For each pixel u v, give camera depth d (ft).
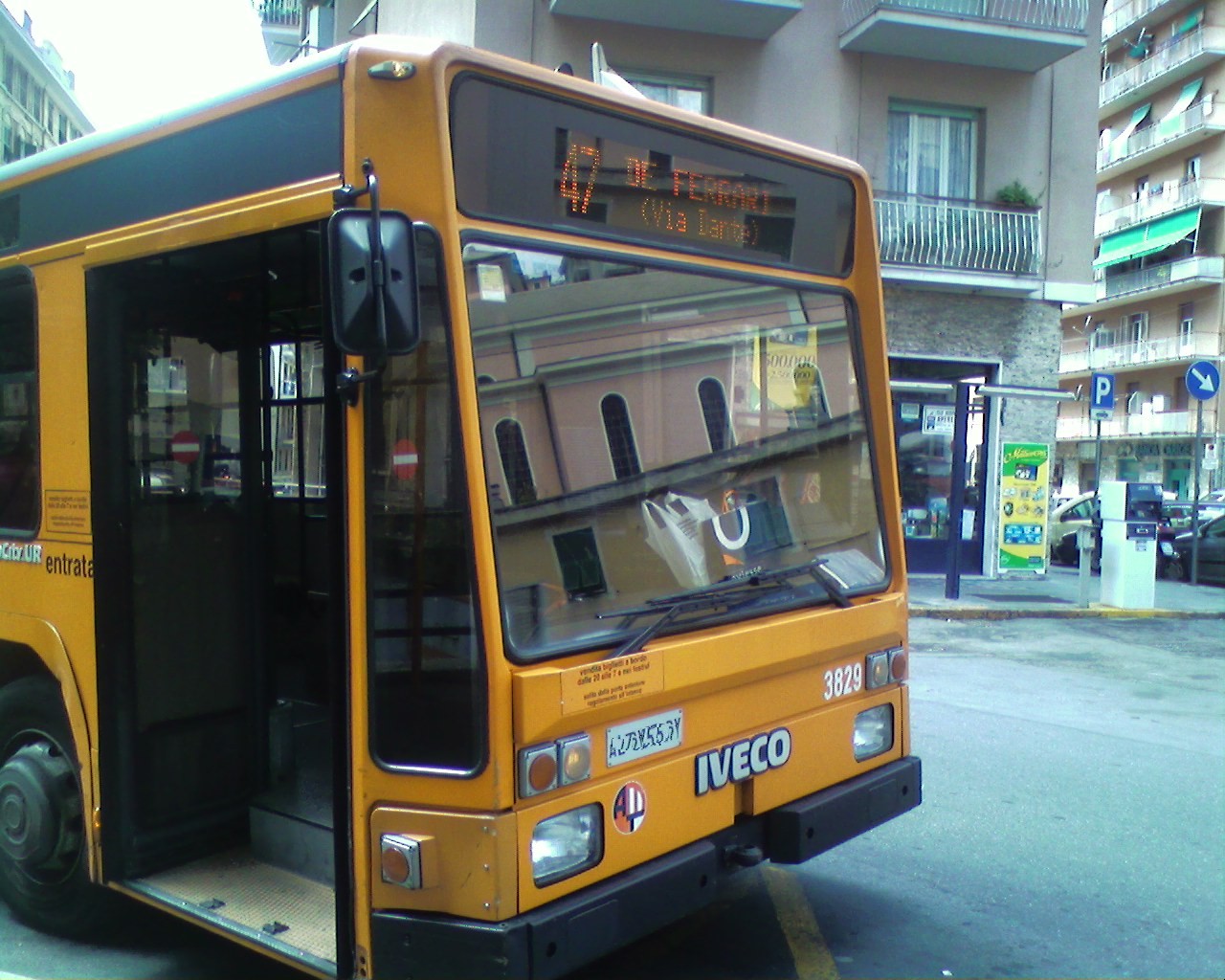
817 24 51.62
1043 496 51.31
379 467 9.67
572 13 48.06
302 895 11.75
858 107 52.24
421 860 9.37
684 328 11.78
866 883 16.17
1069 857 17.34
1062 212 54.34
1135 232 141.49
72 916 13.29
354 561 9.66
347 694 9.77
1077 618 44.32
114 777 12.23
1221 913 15.20
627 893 9.99
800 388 13.19
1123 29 140.77
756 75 50.85
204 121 11.10
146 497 12.62
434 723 9.46
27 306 13.20
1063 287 54.34
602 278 10.92
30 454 13.28
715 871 11.00
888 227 52.16
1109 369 147.54
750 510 12.33
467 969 9.17
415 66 9.47
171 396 12.89
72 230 12.59
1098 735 25.26
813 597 12.66
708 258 12.11
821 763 12.55
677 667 10.54
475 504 9.36
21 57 151.12
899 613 13.73
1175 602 48.83
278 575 14.62
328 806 12.75
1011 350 54.54
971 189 54.03
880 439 14.19
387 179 9.57
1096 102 54.44
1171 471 142.61
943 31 49.70
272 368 14.02
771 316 12.86
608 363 10.84
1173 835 18.38
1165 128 134.21
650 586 11.02
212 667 13.19
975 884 16.16
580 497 10.44
